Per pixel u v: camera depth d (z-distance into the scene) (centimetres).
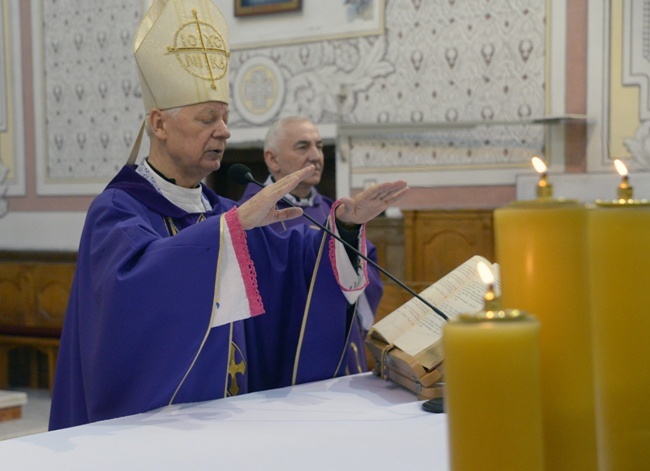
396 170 708
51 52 858
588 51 638
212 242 199
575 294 87
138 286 199
